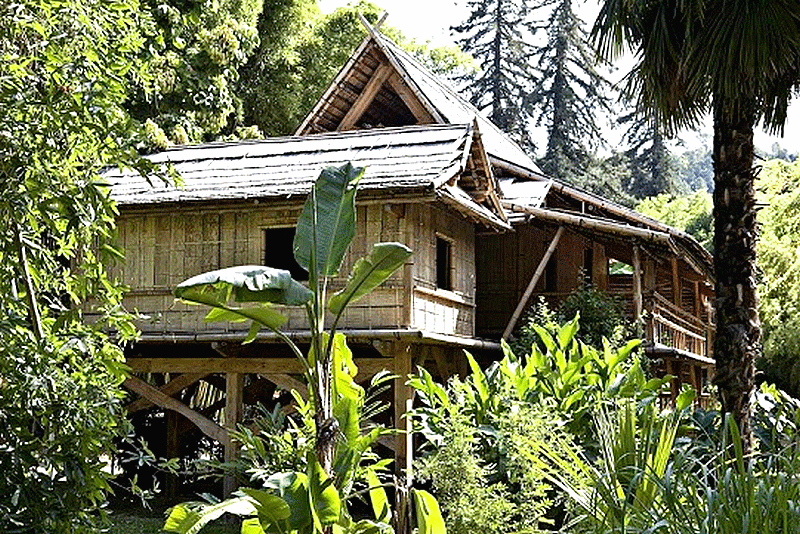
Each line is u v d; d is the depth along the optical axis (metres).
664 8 7.95
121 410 5.38
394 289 11.85
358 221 12.02
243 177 12.89
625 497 4.80
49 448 4.87
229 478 12.51
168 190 12.65
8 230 4.98
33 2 5.03
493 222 13.70
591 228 14.74
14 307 5.05
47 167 4.96
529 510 7.46
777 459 5.02
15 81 4.91
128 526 11.98
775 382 24.66
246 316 5.82
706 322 23.44
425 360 13.90
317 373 5.88
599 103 43.22
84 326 5.34
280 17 25.36
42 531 4.73
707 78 7.72
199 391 18.20
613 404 7.96
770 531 4.16
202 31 18.20
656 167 47.84
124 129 5.20
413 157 12.50
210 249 12.52
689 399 8.58
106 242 5.58
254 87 25.30
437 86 18.83
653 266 16.91
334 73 26.56
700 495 4.64
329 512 5.27
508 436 8.03
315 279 6.00
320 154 13.27
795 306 24.34
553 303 16.73
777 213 25.61
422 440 13.41
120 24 5.46
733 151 7.91
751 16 7.24
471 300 14.40
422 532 6.03
